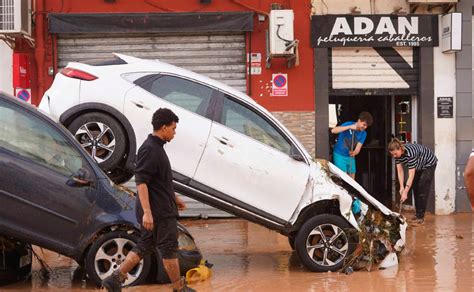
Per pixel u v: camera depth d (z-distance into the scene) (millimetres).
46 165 7051
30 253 8023
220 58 12500
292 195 7938
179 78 7980
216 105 7926
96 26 12086
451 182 12734
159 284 7199
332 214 8055
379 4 12578
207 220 12273
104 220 7051
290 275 7812
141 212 6344
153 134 6469
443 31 12547
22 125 7070
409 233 10641
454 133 12734
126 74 7883
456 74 12695
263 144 7934
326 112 12516
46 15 12125
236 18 12203
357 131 11812
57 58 12273
